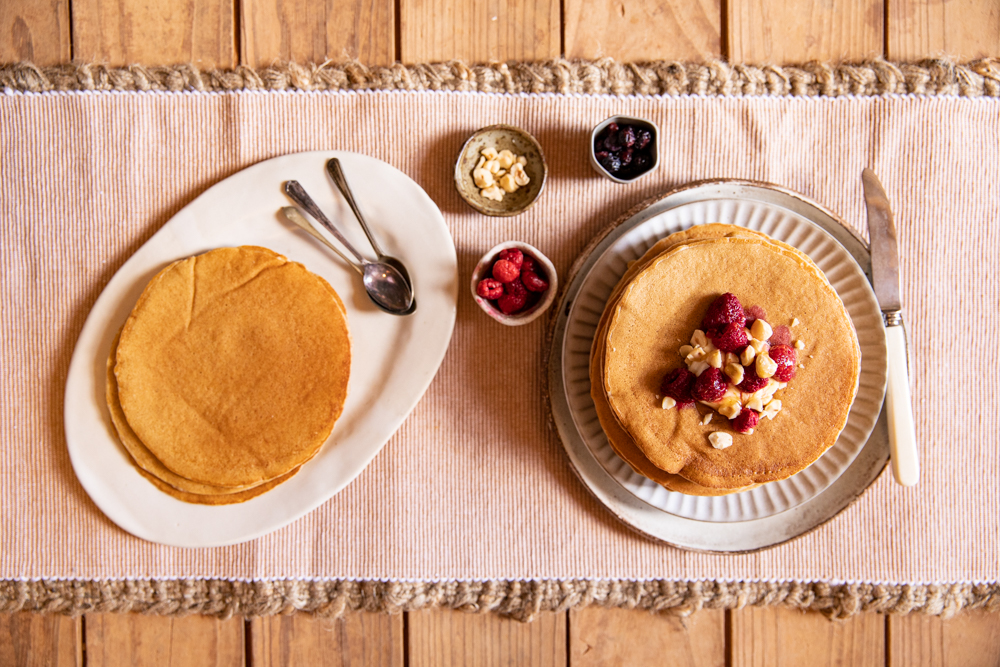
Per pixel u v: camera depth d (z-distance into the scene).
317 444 0.87
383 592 0.90
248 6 0.90
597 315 0.88
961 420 0.91
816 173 0.91
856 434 0.87
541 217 0.90
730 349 0.82
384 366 0.89
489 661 0.91
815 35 0.91
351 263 0.88
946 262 0.90
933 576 0.90
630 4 0.91
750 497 0.87
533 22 0.91
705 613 0.91
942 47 0.91
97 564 0.90
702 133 0.90
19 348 0.90
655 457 0.83
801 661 0.91
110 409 0.88
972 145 0.91
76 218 0.90
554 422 0.87
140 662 0.90
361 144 0.90
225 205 0.88
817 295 0.83
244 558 0.90
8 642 0.90
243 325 0.87
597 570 0.90
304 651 0.91
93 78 0.90
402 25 0.90
